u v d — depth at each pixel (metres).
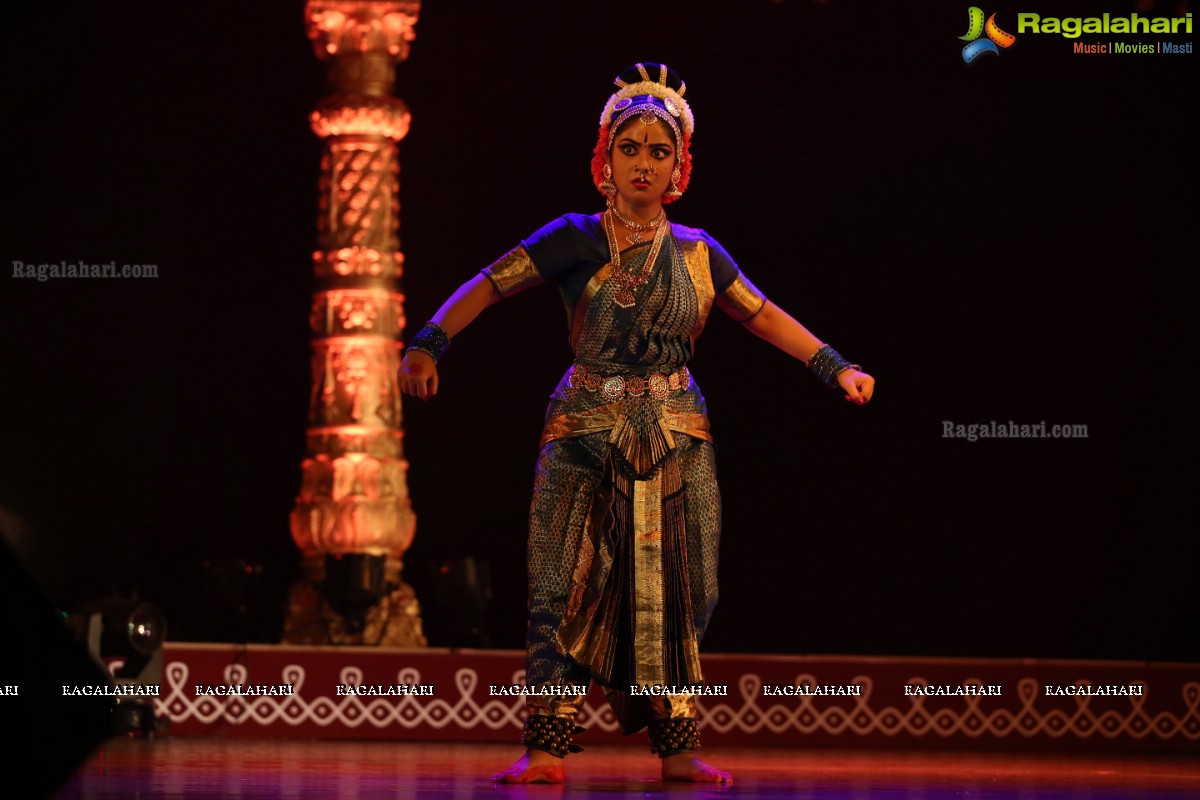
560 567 8.85
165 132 21.38
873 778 9.10
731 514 22.34
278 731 15.72
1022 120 22.19
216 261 21.45
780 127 22.33
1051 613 22.20
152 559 20.77
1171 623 22.09
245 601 18.89
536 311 22.52
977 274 22.34
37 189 20.91
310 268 21.66
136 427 20.95
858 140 22.31
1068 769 10.87
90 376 20.89
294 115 21.73
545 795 6.91
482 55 22.67
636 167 9.05
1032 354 22.31
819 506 22.41
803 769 10.42
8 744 13.67
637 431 8.93
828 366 9.57
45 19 20.98
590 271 9.05
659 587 8.84
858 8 22.27
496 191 22.67
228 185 21.58
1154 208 22.14
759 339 22.52
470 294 9.03
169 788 6.99
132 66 21.27
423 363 8.80
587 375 9.05
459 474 22.28
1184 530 22.12
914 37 22.23
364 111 19.64
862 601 22.28
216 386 21.28
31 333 20.75
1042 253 22.27
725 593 22.23
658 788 7.76
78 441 20.77
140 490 20.88
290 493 21.33
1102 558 22.20
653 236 9.13
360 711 15.91
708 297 9.23
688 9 22.52
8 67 20.84
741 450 22.42
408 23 19.97
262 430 21.36
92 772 8.50
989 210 22.28
